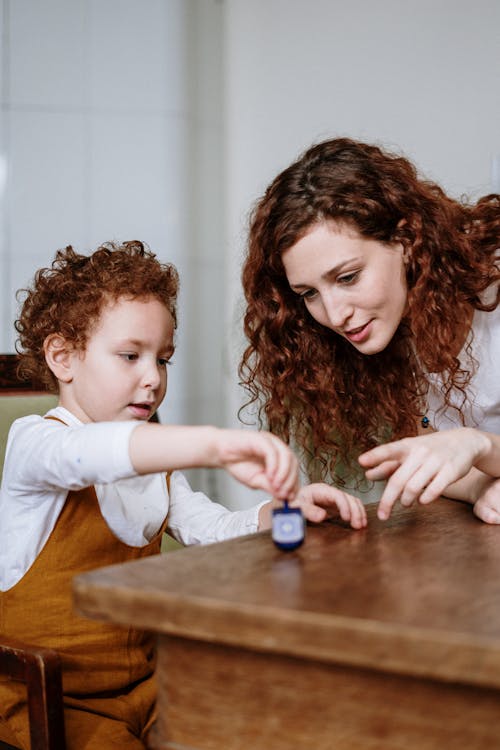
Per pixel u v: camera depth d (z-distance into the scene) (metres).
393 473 0.93
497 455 0.98
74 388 1.17
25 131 2.65
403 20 1.91
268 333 1.39
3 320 2.64
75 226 2.69
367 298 1.16
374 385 1.43
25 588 1.08
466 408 1.39
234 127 2.45
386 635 0.55
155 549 1.20
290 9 2.20
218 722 0.65
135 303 1.14
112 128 2.69
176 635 0.66
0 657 0.87
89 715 1.03
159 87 2.71
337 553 0.77
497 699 0.57
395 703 0.59
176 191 2.73
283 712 0.62
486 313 1.33
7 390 1.44
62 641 1.07
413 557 0.76
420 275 1.21
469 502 1.06
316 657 0.57
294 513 0.80
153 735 0.68
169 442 0.84
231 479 2.51
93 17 2.67
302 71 2.18
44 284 1.24
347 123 2.05
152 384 1.15
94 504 1.11
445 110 1.83
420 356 1.30
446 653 0.54
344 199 1.14
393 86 1.94
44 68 2.65
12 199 2.65
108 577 0.67
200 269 2.76
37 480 1.01
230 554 0.76
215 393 2.80
